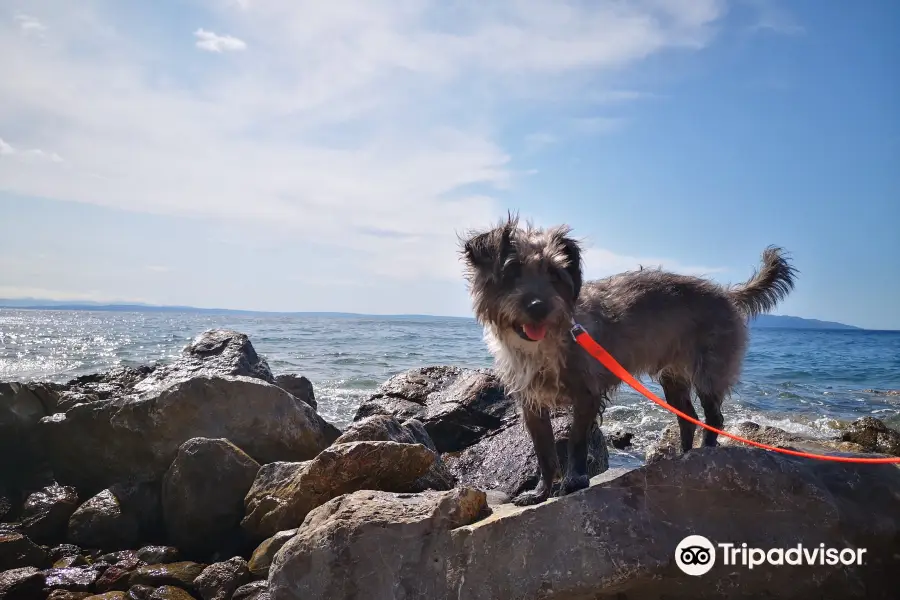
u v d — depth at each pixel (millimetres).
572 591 862
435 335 10227
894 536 886
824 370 5578
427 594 911
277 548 1225
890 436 2324
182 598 1169
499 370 1187
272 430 1666
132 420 1628
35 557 1317
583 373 1098
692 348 1291
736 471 903
